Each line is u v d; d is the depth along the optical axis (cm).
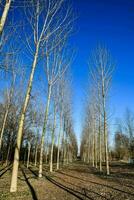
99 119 2550
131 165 3947
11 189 1052
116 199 931
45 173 2225
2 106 2698
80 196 1005
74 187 1289
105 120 2189
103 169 3023
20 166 3422
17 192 1045
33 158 5072
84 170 2820
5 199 883
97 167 3422
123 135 6444
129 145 5681
